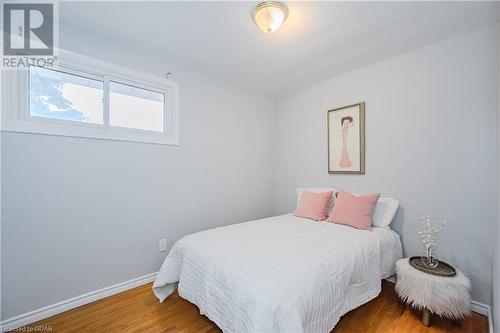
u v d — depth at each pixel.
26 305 1.58
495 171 1.69
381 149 2.33
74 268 1.77
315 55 2.22
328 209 2.51
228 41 2.00
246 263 1.34
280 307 1.04
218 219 2.76
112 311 1.70
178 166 2.39
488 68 1.73
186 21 1.73
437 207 1.96
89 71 1.88
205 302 1.40
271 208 3.44
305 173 3.10
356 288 1.54
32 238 1.61
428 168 2.02
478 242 1.76
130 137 2.06
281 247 1.56
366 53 2.18
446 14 1.62
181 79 2.41
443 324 1.55
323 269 1.32
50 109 1.73
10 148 1.53
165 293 1.81
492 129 1.71
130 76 2.08
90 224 1.85
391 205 2.17
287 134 3.34
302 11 1.59
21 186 1.57
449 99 1.91
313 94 2.99
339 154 2.68
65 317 1.63
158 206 2.24
